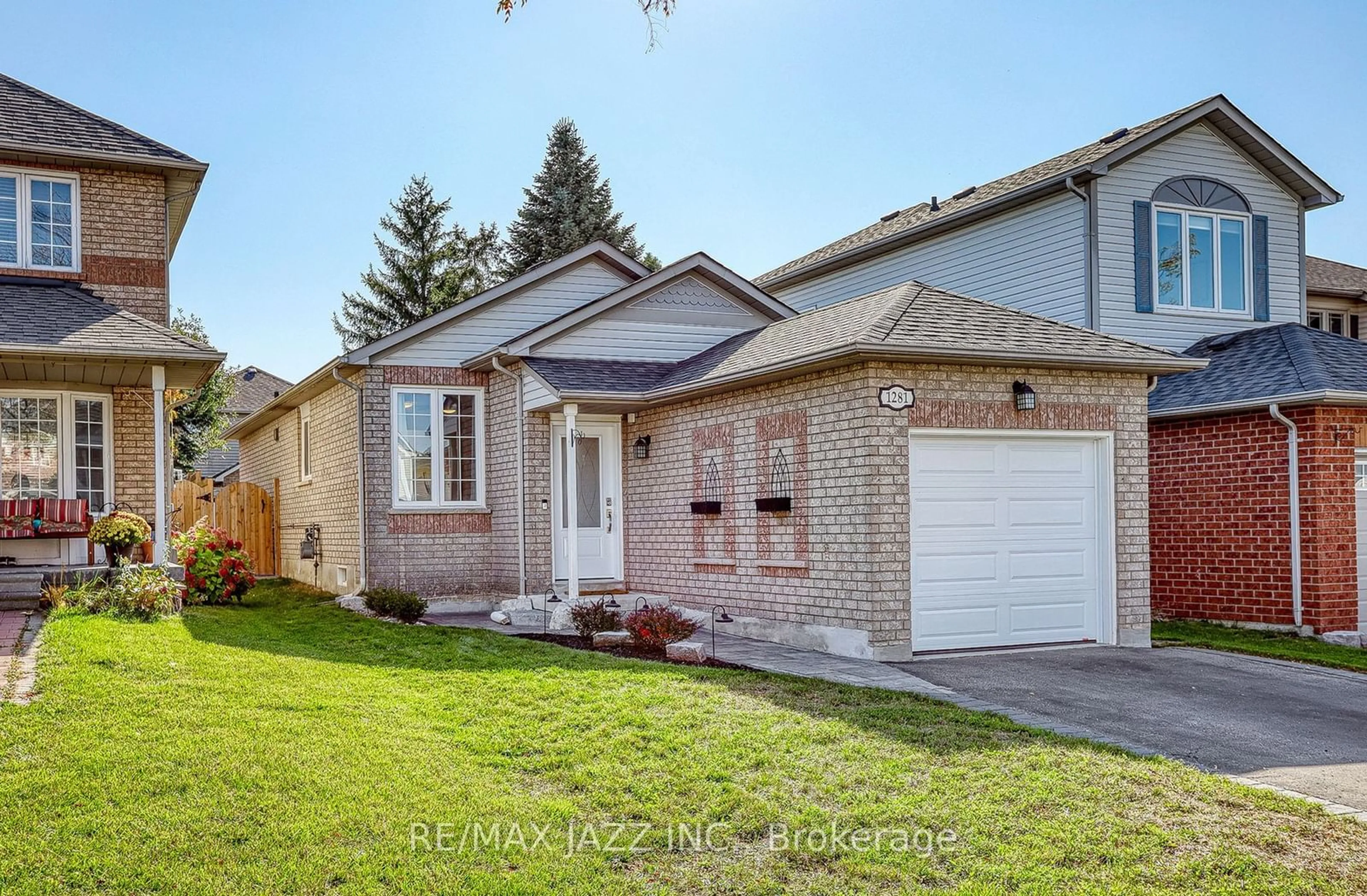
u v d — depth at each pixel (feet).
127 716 23.20
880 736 23.67
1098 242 56.08
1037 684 31.58
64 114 51.34
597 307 51.39
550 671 30.53
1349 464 45.01
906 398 35.73
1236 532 47.47
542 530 50.31
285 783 19.47
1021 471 38.52
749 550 41.83
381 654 33.99
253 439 86.89
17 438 45.73
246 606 50.57
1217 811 19.44
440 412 54.03
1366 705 29.55
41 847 16.34
